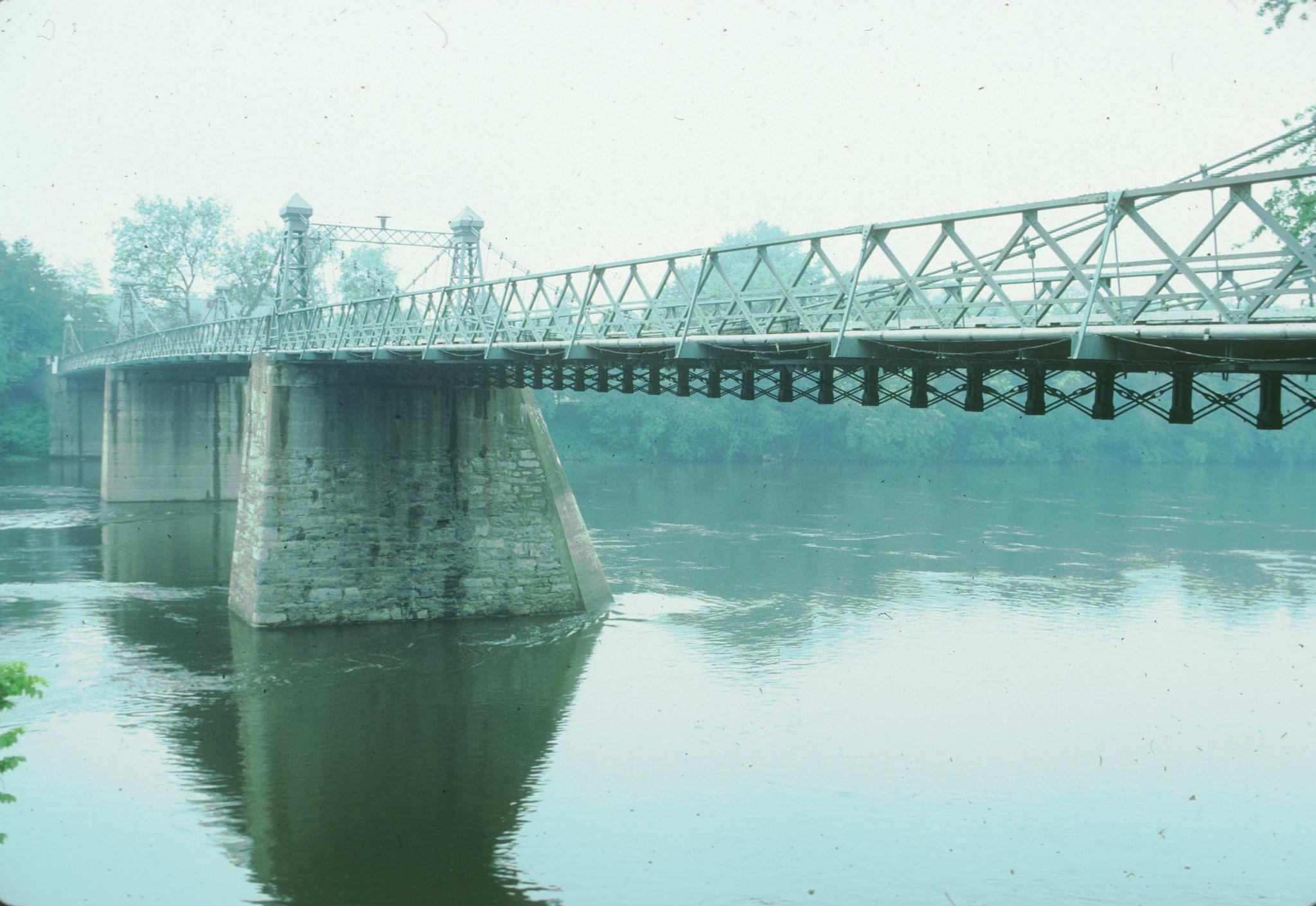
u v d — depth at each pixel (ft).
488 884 64.44
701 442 388.78
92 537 176.24
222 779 78.89
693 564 157.48
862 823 72.38
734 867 66.33
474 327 109.81
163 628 117.08
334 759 82.64
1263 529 201.67
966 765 81.71
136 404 220.43
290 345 135.74
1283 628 121.39
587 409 397.80
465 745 85.56
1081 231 55.36
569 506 130.93
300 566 117.29
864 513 220.64
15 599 129.49
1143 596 137.59
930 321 67.00
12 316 342.03
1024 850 68.64
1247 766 81.71
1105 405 60.54
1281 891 63.57
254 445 120.88
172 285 337.11
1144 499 259.60
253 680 100.12
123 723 89.25
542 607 125.08
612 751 84.48
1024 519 214.07
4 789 76.48
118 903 61.62
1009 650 111.86
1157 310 54.75
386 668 104.47
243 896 62.69
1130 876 65.41
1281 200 105.70
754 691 98.22
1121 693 97.96
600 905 62.44
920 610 129.18
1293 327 45.11
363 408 119.55
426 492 121.80
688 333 80.38
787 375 81.35
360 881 65.00
